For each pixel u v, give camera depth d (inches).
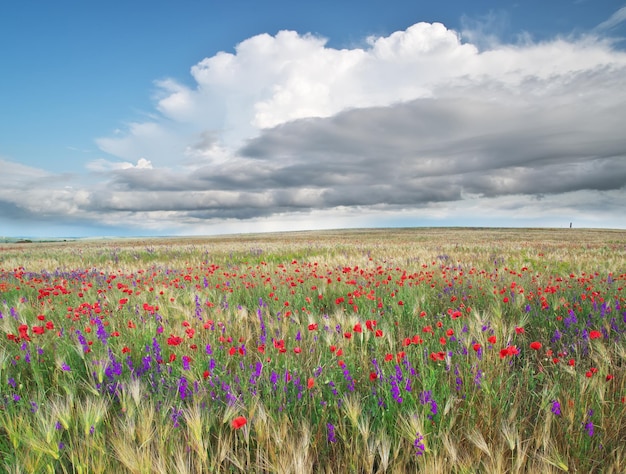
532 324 228.2
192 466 93.1
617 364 163.3
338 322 202.8
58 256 910.4
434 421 110.7
